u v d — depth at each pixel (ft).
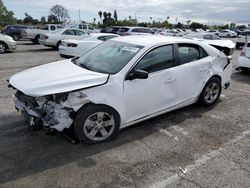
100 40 41.45
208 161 11.97
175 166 11.53
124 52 14.44
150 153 12.54
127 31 70.18
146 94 14.06
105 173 10.92
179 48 15.92
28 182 10.25
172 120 16.40
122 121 13.61
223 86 19.65
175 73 15.34
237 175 10.99
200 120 16.55
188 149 12.99
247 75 30.99
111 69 13.51
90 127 12.81
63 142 13.28
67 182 10.30
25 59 42.27
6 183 10.15
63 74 12.77
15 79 13.00
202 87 17.54
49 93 11.29
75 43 39.29
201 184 10.37
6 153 12.16
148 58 14.17
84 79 12.22
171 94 15.42
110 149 12.77
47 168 11.13
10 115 16.53
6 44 50.67
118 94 12.99
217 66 18.39
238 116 17.40
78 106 12.17
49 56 47.09
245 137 14.44
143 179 10.60
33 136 13.83
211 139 14.11
